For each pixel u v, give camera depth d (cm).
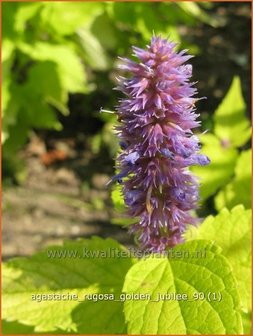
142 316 29
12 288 35
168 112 29
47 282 35
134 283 30
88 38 73
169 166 30
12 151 74
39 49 65
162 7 69
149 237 31
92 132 87
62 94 66
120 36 75
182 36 105
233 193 42
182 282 30
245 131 43
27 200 74
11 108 66
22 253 66
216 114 44
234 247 34
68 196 76
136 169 29
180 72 28
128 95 29
